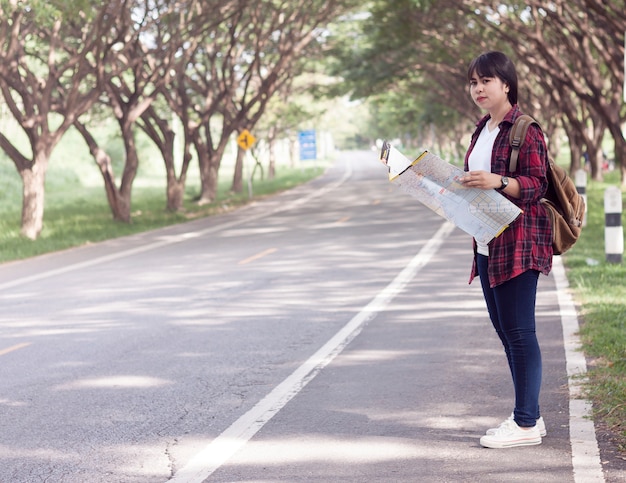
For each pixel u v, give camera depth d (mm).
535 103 46156
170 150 34000
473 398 6273
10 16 22109
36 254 19812
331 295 11438
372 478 4719
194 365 7742
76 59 24250
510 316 4984
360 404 6250
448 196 4777
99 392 6898
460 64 40000
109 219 28969
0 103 36406
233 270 14469
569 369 6895
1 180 53750
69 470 5078
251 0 30656
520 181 4730
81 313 10891
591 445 5043
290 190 46125
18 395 6906
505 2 27359
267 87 37656
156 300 11664
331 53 42500
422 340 8461
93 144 28047
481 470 4742
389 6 29188
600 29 25516
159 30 29250
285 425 5805
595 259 13258
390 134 130125
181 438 5613
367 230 20594
